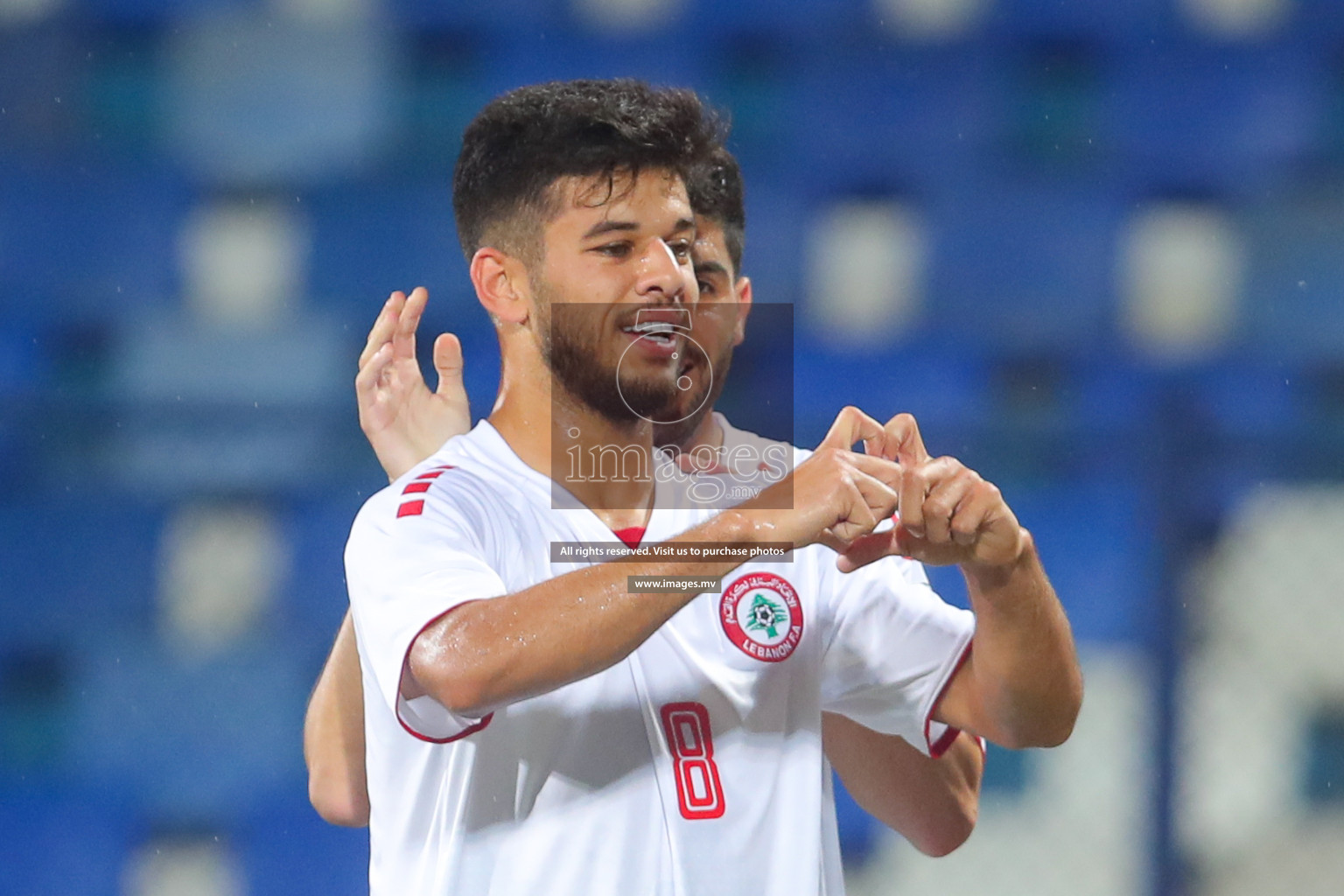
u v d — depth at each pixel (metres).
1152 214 25.62
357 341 24.75
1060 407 24.47
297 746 21.56
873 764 6.07
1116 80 26.08
